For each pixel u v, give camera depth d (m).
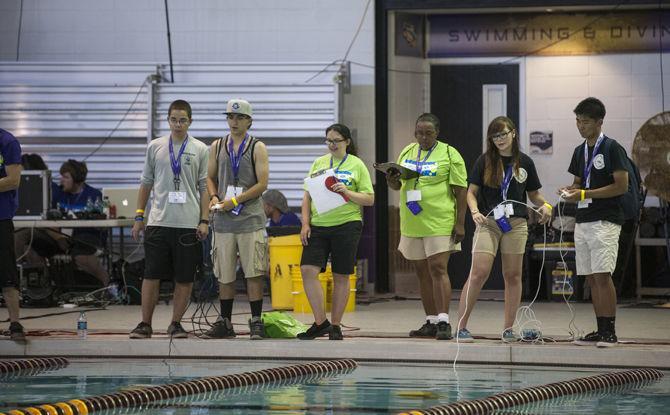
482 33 46.44
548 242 40.84
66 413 18.14
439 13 46.25
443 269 26.45
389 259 45.09
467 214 45.88
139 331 26.75
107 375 22.95
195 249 26.94
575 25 46.00
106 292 38.28
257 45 45.28
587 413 18.44
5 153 26.09
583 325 30.84
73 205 39.72
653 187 36.19
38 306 36.69
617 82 45.84
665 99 45.47
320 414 18.05
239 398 19.81
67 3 45.78
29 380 22.16
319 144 43.41
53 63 44.06
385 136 45.00
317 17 45.03
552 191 46.34
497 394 20.08
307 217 26.78
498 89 46.47
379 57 45.00
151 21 45.53
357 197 26.23
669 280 42.62
